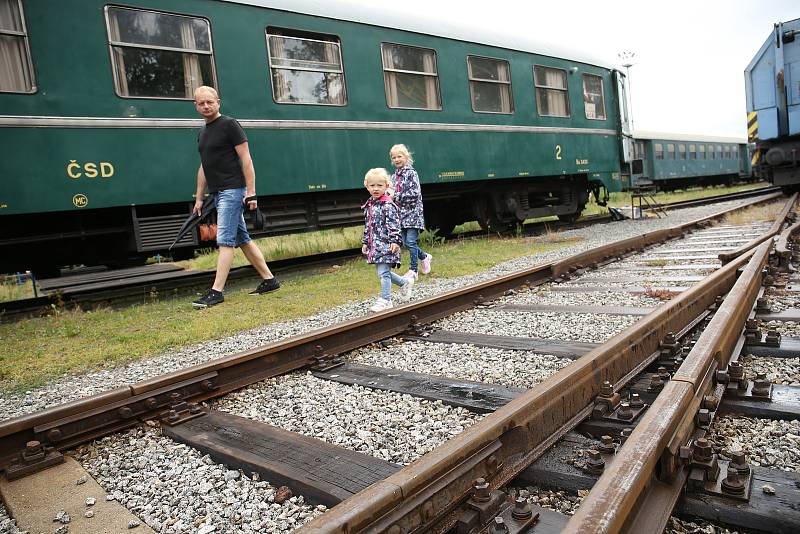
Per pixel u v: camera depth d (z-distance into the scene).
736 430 2.45
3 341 5.43
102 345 5.06
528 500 2.11
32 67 6.54
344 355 4.23
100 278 11.34
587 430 2.62
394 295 6.43
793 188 17.83
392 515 1.75
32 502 2.32
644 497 1.82
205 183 6.64
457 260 8.94
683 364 2.56
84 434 2.94
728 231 10.40
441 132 10.87
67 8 6.77
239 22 8.16
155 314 6.28
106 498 2.33
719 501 1.89
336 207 9.72
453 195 12.18
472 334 4.50
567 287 6.27
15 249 7.22
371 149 9.73
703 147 32.28
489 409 2.91
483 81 11.76
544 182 14.29
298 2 8.84
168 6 7.51
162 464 2.62
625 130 16.08
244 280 8.59
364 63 9.65
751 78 16.70
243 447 2.64
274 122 8.52
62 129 6.71
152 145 7.37
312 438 2.68
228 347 4.67
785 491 1.92
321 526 1.59
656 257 8.08
